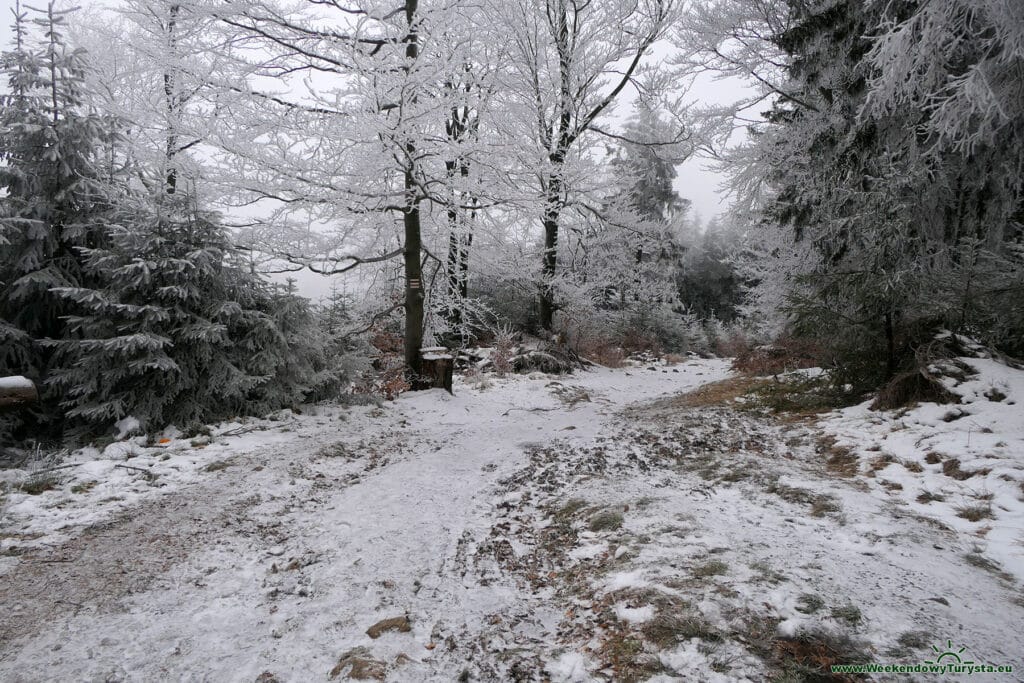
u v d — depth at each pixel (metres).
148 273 5.63
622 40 14.00
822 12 8.62
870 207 6.61
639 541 3.18
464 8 9.36
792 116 11.13
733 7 12.09
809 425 6.07
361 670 2.16
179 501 4.04
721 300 33.81
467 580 3.05
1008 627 2.22
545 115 13.54
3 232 5.62
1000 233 7.13
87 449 5.19
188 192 6.48
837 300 6.77
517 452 5.74
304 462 5.11
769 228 12.72
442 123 8.88
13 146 5.94
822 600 2.41
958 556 2.86
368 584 2.95
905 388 5.85
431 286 12.37
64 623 2.52
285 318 6.98
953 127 5.52
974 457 4.09
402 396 9.11
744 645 2.12
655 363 17.42
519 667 2.22
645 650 2.17
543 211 11.06
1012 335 6.05
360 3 8.52
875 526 3.23
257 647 2.38
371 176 8.56
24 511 3.72
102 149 6.84
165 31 8.54
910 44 5.57
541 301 15.64
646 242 16.47
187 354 6.05
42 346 5.93
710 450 5.44
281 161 7.84
